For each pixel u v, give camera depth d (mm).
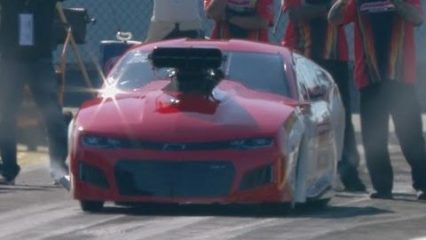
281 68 41688
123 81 41438
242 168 37344
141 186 37688
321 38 50250
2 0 47875
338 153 45906
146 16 74938
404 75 45250
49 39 48281
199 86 39719
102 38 75188
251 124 38031
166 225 35969
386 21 45188
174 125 38062
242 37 50562
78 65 66625
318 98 43219
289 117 38688
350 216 38875
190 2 55438
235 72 41281
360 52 45688
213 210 39875
